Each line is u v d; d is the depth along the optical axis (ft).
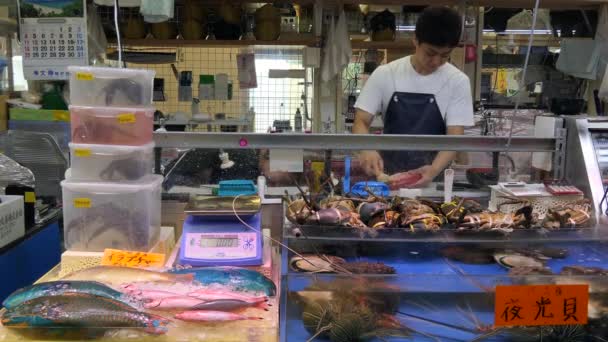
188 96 10.43
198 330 3.14
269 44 9.72
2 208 4.91
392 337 3.34
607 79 6.41
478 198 4.69
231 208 3.98
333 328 3.29
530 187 4.51
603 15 8.13
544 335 3.35
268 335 3.10
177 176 4.81
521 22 9.18
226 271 3.56
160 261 3.82
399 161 4.85
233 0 9.49
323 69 9.57
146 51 9.95
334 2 9.45
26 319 3.07
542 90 8.63
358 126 6.61
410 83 6.33
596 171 4.50
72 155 4.02
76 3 5.89
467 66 8.98
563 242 3.82
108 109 3.99
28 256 5.32
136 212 4.02
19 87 7.35
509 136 4.74
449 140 4.75
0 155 5.92
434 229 3.88
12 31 7.33
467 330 3.34
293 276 3.41
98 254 3.92
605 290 3.34
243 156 4.85
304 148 4.75
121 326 3.09
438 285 3.37
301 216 3.91
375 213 4.00
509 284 3.30
